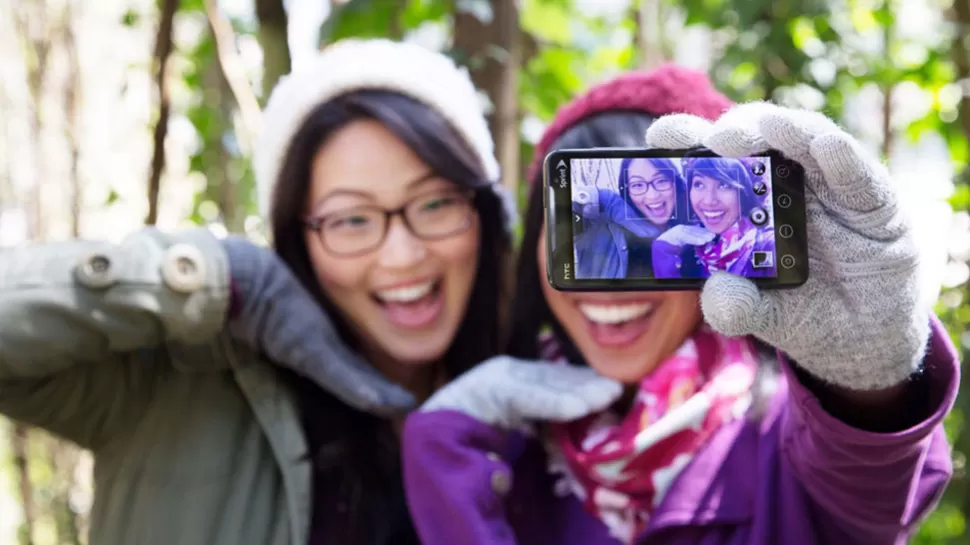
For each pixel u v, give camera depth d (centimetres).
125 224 271
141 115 265
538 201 124
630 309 112
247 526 115
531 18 267
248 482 117
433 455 110
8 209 230
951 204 218
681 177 89
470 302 146
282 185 134
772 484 102
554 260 90
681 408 105
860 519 93
